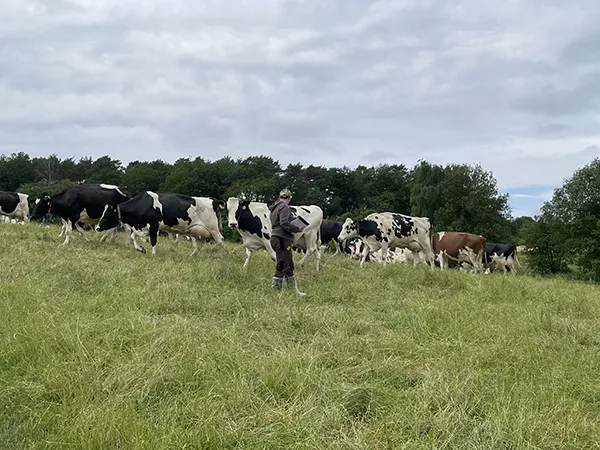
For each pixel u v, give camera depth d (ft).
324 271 42.29
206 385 14.92
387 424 13.03
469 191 167.73
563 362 18.45
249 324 21.74
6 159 262.26
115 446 11.64
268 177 260.42
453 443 12.21
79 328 18.22
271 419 13.14
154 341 17.39
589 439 12.82
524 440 12.30
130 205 40.50
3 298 21.40
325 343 19.34
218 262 36.45
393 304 28.48
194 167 246.68
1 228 51.90
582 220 126.93
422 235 55.93
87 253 38.50
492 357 18.71
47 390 14.24
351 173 270.67
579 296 33.83
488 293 33.37
